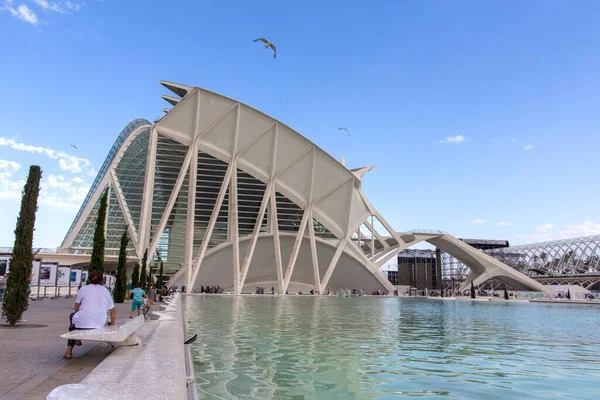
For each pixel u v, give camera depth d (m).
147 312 15.91
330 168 62.22
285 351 8.74
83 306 6.57
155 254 54.72
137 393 3.96
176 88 58.09
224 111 57.28
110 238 52.31
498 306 36.31
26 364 5.90
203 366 7.04
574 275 76.44
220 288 55.00
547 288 70.50
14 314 10.40
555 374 7.23
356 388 5.90
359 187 64.94
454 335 12.88
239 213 60.31
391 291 66.25
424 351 9.43
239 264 57.72
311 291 57.50
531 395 5.79
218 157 58.12
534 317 22.53
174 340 8.03
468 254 72.94
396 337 11.88
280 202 62.44
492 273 72.81
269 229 60.94
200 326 13.37
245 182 60.69
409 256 102.19
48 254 44.47
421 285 101.19
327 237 64.38
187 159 55.16
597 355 9.44
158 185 56.44
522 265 90.38
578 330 15.28
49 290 30.20
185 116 56.47
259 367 7.06
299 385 5.94
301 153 61.06
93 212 52.94
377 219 67.75
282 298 41.78
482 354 9.29
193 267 52.62
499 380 6.69
